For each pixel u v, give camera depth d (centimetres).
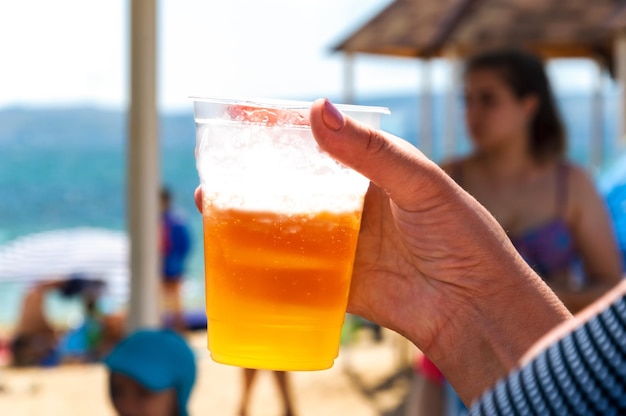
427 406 342
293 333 101
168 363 313
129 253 428
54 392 756
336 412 665
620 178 322
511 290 114
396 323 123
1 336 1109
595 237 300
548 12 762
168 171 4838
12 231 3700
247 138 100
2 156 4800
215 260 103
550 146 301
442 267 116
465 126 313
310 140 99
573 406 69
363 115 102
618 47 771
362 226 123
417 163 104
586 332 73
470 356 117
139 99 416
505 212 301
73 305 1702
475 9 793
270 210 99
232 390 734
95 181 4603
